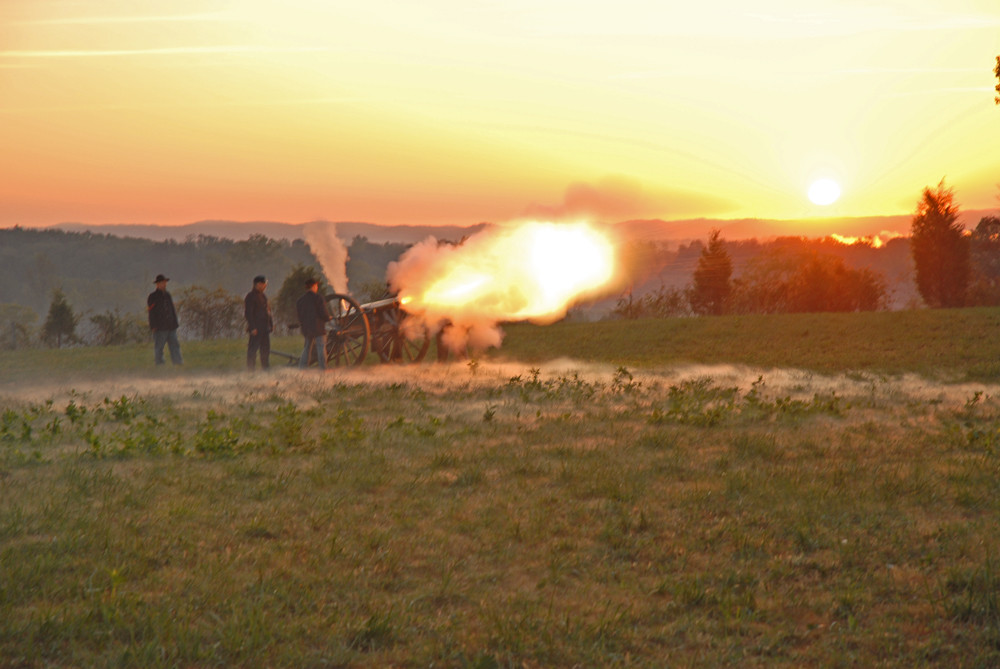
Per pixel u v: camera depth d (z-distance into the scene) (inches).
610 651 131.9
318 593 154.1
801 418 364.5
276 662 125.7
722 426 343.6
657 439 307.1
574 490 231.3
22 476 245.4
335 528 195.8
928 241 1900.8
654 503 218.4
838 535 189.5
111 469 252.1
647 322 994.1
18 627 133.9
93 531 186.1
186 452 284.2
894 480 235.6
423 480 243.1
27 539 182.9
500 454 280.1
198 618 142.0
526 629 138.0
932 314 914.1
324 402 425.7
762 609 148.3
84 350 956.0
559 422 350.6
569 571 168.2
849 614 146.2
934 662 128.1
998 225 2420.0
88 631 134.2
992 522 198.1
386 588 159.0
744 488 230.4
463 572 167.3
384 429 333.1
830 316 967.6
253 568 167.6
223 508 211.5
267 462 268.5
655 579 164.2
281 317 2297.0
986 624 140.1
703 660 128.3
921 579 162.2
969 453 282.8
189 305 2507.4
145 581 158.2
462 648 131.3
